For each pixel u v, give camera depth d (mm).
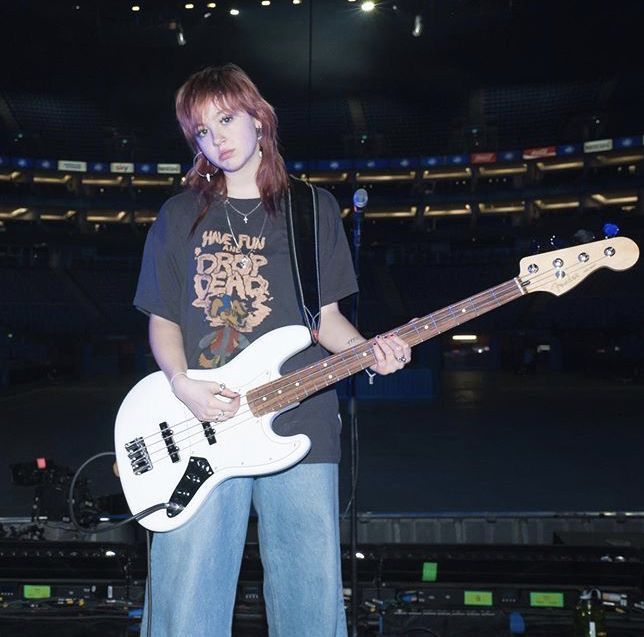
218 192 2016
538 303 37250
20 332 34062
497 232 40375
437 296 38906
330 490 1962
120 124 42188
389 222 43719
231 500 1929
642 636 3586
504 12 30578
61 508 4918
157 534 1929
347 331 2045
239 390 1888
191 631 1846
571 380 31031
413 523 5223
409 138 42594
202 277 1973
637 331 34250
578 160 38812
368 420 17766
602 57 35938
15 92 40812
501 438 14820
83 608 3918
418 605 3857
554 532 4590
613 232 1992
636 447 13547
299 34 34500
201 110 1847
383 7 32000
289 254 1979
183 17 31922
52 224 44125
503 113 41438
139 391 1976
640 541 4324
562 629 3695
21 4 30688
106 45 34719
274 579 1981
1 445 14461
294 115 42719
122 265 40094
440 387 27812
